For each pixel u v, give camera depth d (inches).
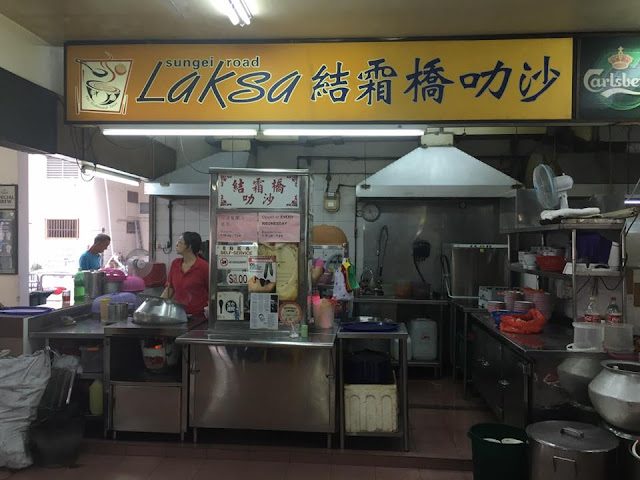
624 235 125.2
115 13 118.2
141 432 143.3
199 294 160.9
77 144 161.3
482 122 125.0
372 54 126.6
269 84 128.6
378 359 136.8
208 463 129.8
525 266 163.5
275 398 132.7
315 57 127.7
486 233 228.4
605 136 216.7
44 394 132.8
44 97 144.1
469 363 185.9
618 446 95.7
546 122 124.1
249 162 224.8
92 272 179.9
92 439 137.6
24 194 200.1
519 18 117.7
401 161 202.4
